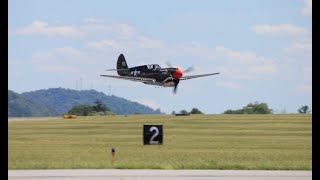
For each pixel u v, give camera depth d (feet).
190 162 228.02
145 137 291.79
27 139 400.88
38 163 218.59
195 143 361.51
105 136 443.32
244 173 193.36
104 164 213.66
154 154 269.44
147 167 207.62
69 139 404.16
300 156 263.70
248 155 267.59
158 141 292.20
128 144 346.95
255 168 209.46
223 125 616.39
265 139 412.16
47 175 183.11
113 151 217.36
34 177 178.50
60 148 308.19
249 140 399.85
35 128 556.51
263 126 606.14
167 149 304.50
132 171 195.62
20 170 197.26
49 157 248.32
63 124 640.99
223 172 195.52
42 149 298.56
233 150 302.45
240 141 388.78
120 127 572.92
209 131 517.96
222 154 273.13
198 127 586.04
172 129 550.36
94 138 417.49
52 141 377.91
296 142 381.60
